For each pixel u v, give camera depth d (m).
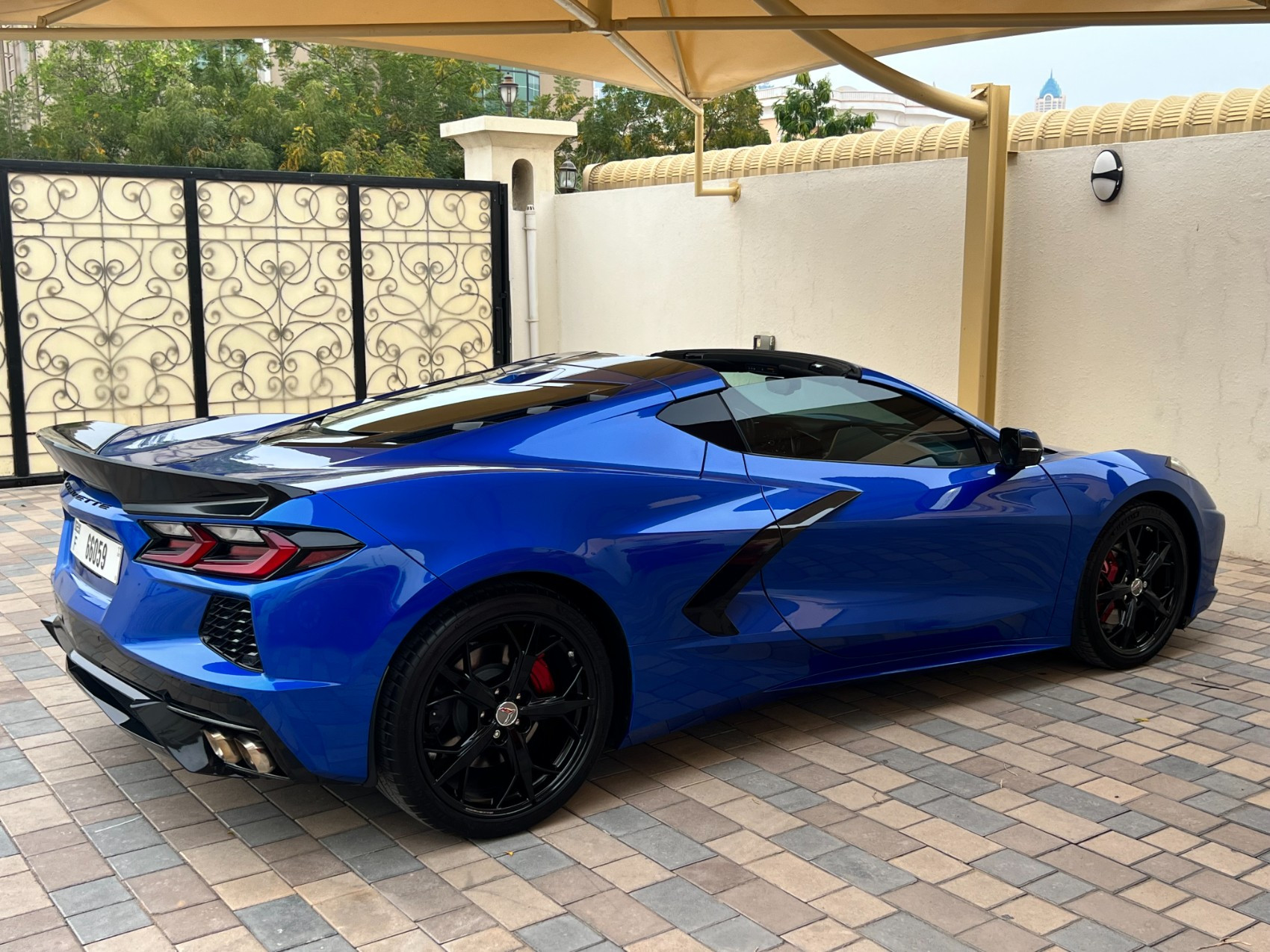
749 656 3.37
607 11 4.73
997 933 2.50
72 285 8.32
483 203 10.17
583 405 3.28
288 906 2.62
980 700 4.03
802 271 8.38
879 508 3.57
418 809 2.79
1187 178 6.03
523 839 2.96
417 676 2.71
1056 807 3.15
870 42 6.65
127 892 2.69
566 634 2.96
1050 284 6.75
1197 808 3.15
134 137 37.56
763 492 3.36
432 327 10.04
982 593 3.86
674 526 3.15
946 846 2.92
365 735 2.69
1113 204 6.38
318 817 3.09
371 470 2.83
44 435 3.33
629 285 10.04
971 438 4.03
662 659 3.17
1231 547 6.09
